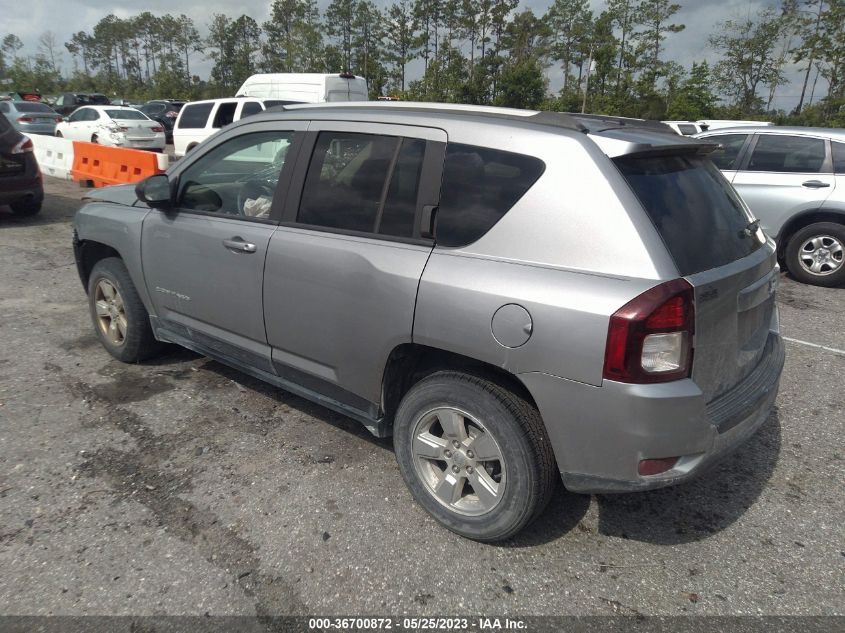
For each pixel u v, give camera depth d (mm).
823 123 40188
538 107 45531
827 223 6926
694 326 2223
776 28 42000
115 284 4215
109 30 94875
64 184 12844
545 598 2436
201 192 3650
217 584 2449
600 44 48094
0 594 2363
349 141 3020
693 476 2336
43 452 3309
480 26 56250
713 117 39062
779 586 2520
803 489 3189
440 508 2781
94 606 2324
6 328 5066
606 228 2283
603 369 2195
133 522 2789
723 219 2678
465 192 2613
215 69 72375
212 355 3787
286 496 3006
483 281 2438
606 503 3051
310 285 3006
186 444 3436
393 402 2990
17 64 73750
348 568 2555
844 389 4352
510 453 2484
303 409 3873
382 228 2828
